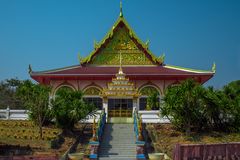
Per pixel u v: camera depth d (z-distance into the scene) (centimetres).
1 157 2744
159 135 4088
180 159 2423
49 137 3816
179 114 4066
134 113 4534
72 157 3209
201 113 4141
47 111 4159
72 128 4291
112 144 3775
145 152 3588
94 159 3341
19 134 3916
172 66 5944
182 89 4019
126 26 6038
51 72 5694
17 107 7988
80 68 5925
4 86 9362
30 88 4081
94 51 5991
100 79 5741
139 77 5650
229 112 4084
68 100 4284
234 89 4306
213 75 5612
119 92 4941
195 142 3738
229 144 2625
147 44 6012
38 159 2808
